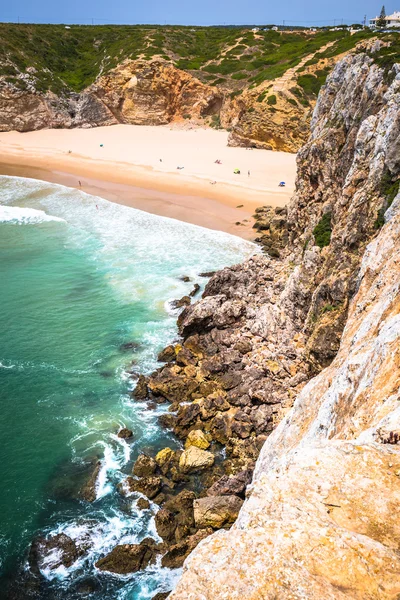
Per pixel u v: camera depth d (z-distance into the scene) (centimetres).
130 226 5838
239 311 3453
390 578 680
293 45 11988
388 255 2089
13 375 3225
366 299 1994
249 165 8062
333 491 846
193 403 2861
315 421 1499
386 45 3828
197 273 4581
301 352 3002
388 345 1278
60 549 2097
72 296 4225
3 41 12569
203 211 6200
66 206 6656
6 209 6569
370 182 2775
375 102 3347
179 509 2220
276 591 678
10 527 2220
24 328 3750
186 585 713
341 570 695
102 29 14850
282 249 4941
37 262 4931
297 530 756
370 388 1227
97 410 2928
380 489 840
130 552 2019
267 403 2762
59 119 11656
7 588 1970
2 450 2647
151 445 2667
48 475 2494
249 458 2478
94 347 3512
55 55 13262
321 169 3903
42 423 2830
